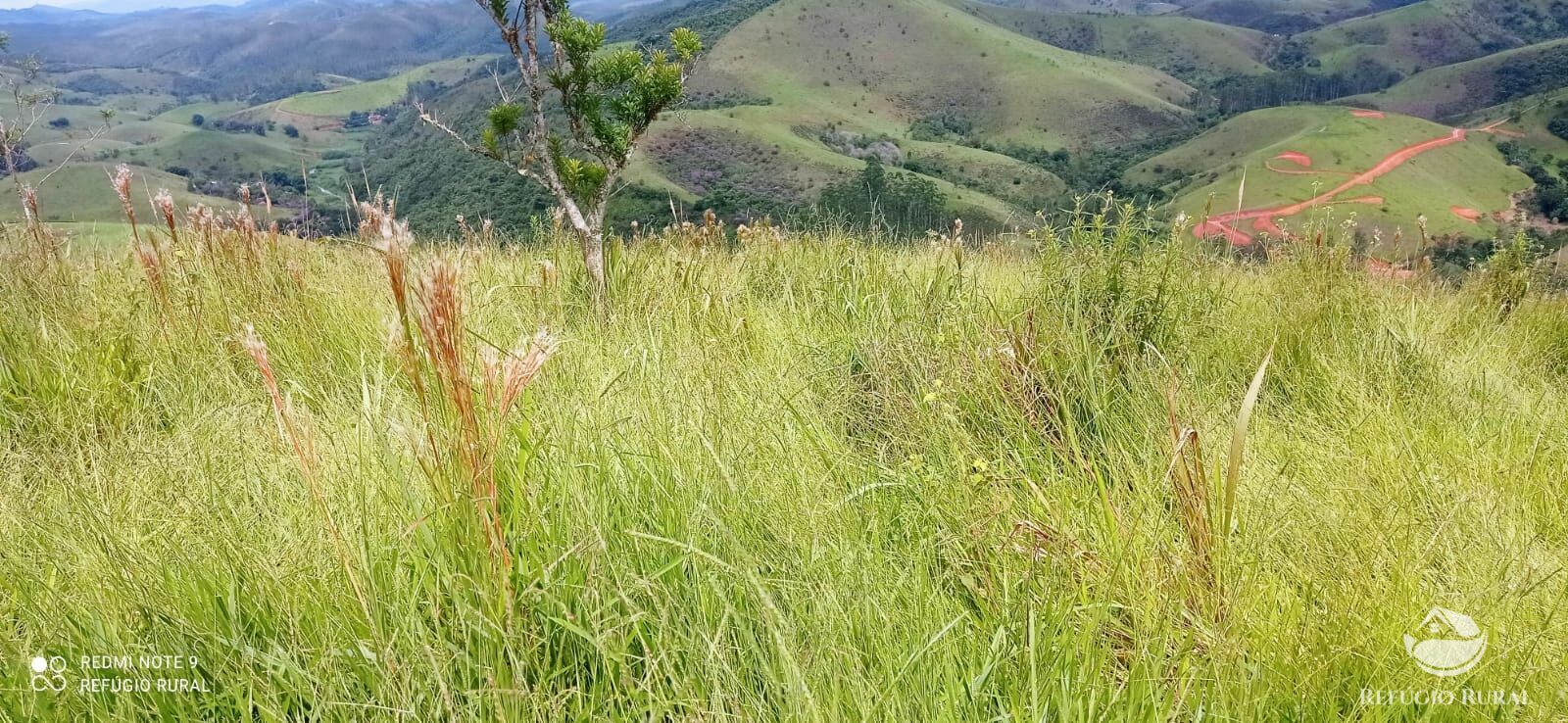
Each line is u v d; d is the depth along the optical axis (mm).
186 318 3996
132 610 1872
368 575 1824
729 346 3859
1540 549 2361
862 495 2533
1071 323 3846
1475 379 4059
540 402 2840
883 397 3365
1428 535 2377
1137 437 3064
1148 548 2211
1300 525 2416
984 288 4676
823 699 1645
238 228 4820
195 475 2459
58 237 5207
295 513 2209
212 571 1954
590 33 4855
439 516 1973
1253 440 3055
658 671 1673
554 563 1814
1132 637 1933
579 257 5555
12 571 1967
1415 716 1713
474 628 1726
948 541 2311
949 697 1657
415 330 1970
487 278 5121
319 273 4957
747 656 1840
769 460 2596
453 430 1858
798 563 2064
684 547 1813
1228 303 4660
